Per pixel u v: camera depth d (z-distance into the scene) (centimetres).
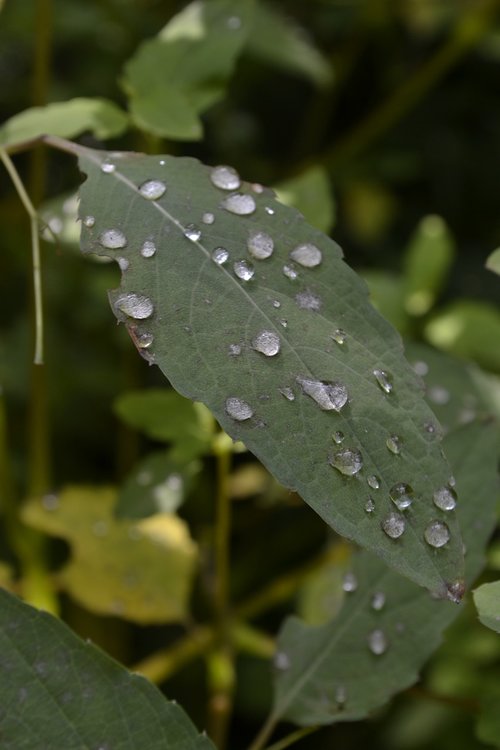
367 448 42
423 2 89
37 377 58
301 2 92
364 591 48
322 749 81
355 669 48
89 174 45
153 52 53
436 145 99
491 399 54
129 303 43
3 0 54
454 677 62
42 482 60
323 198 54
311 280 44
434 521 42
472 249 98
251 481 67
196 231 44
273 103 101
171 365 43
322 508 42
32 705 43
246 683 81
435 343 60
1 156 48
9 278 86
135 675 44
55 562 78
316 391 42
